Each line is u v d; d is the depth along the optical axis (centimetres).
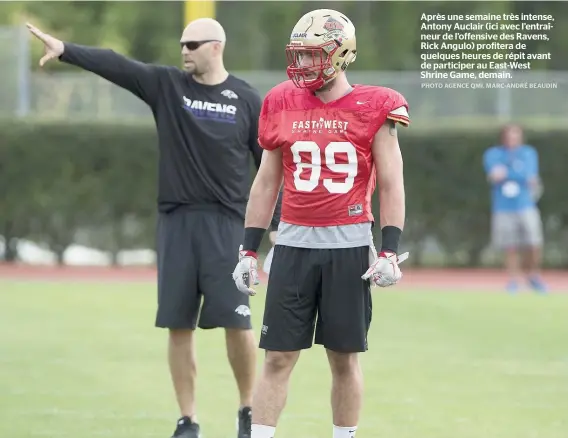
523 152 6069
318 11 1997
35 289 5847
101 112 7906
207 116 2509
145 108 7919
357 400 2097
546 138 7394
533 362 3634
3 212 7469
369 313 2064
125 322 4525
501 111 7894
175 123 2509
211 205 2506
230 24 11600
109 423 2688
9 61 7969
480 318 4784
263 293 5466
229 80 2561
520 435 2591
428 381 3278
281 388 2056
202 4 6056
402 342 4056
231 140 2514
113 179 7462
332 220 2017
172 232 2503
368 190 2038
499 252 7531
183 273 2480
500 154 6091
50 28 11438
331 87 2006
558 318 4797
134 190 7469
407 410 2861
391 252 1995
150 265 7569
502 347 3950
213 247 2486
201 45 2508
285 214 2055
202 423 2716
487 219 7488
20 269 7144
